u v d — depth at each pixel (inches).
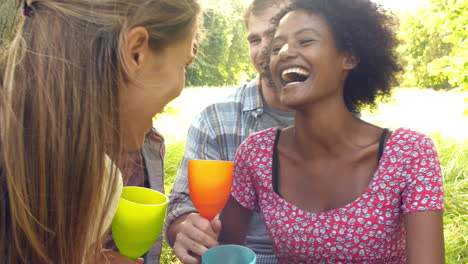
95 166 34.2
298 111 49.4
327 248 48.5
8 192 33.3
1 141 32.8
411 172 46.9
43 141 32.9
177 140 240.5
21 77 33.0
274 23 53.0
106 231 37.2
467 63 301.3
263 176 52.8
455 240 105.2
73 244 34.8
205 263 38.1
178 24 37.3
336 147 49.3
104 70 34.1
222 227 56.7
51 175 33.4
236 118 76.4
